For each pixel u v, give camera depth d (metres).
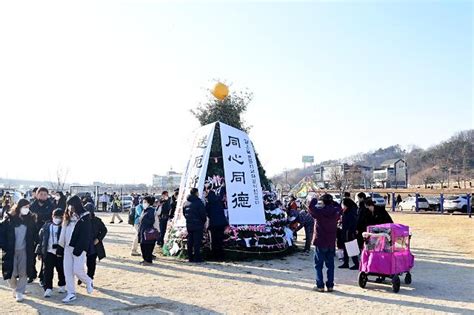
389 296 8.61
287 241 13.98
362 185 80.25
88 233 8.36
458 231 20.97
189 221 12.20
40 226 9.80
